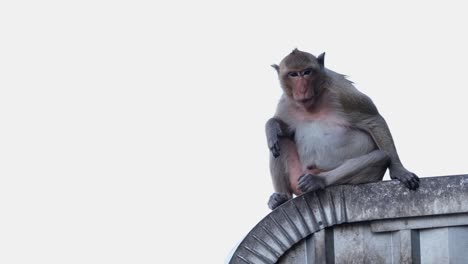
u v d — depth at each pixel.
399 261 7.42
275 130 8.81
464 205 7.40
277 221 7.42
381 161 8.56
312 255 7.43
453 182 7.43
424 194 7.43
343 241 7.46
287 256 7.45
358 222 7.47
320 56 9.20
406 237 7.43
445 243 7.43
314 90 9.01
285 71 9.02
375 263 7.44
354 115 9.00
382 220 7.45
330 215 7.42
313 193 7.45
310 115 9.08
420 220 7.45
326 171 9.00
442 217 7.44
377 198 7.44
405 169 7.92
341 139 8.96
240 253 7.39
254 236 7.41
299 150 9.06
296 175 9.10
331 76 9.14
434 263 7.44
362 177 8.52
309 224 7.41
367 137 9.04
